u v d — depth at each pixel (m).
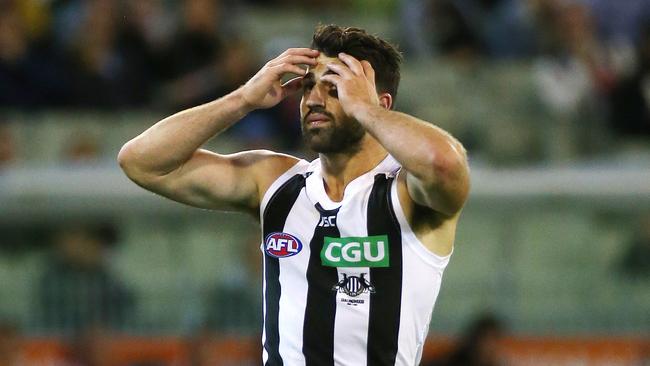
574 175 29.41
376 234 13.45
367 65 13.57
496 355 26.80
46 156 33.62
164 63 36.06
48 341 27.53
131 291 28.58
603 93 39.03
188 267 28.77
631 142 37.91
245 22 40.97
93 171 28.78
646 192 29.20
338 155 13.76
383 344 13.57
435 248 13.51
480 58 40.03
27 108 34.34
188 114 13.86
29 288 28.31
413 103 37.62
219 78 34.94
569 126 37.50
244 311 28.31
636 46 39.97
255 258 28.44
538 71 39.34
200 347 27.52
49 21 36.41
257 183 14.23
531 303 29.67
